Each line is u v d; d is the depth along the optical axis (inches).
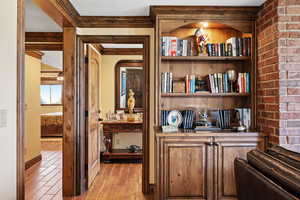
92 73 149.7
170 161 108.7
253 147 110.0
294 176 47.6
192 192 109.0
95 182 151.1
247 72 126.8
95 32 133.7
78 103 132.3
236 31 134.3
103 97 219.6
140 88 226.7
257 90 120.5
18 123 66.4
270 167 55.8
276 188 48.6
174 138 108.6
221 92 123.4
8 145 62.2
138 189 139.6
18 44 66.7
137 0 109.8
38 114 206.4
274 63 105.0
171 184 108.7
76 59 131.1
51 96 389.1
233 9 117.2
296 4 102.6
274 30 104.7
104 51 214.4
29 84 189.3
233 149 109.4
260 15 117.0
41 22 143.4
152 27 134.0
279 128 102.2
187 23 119.3
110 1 110.8
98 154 167.3
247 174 62.4
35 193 133.7
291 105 102.0
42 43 165.9
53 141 301.9
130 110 215.3
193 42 131.4
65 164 129.6
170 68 130.1
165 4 114.3
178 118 123.3
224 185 108.9
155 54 121.8
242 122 121.6
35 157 198.4
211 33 134.1
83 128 135.9
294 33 102.4
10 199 62.9
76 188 131.3
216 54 122.7
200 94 121.1
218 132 110.3
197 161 109.0
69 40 128.5
